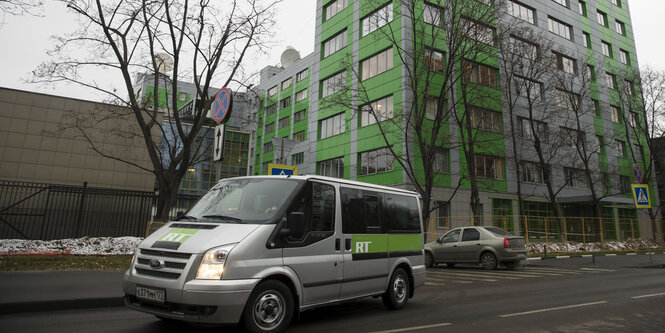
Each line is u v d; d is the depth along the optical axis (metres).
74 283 7.87
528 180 30.48
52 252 12.45
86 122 20.38
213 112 11.76
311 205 5.38
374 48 28.62
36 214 17.06
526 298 8.01
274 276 4.75
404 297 6.88
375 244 6.31
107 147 20.83
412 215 7.46
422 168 25.17
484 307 6.98
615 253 22.83
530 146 30.52
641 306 6.98
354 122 29.78
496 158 29.34
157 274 4.44
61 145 20.11
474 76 28.58
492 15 21.36
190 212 5.57
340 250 5.64
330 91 32.94
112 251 13.49
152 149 15.17
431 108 26.41
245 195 5.45
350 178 29.38
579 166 30.12
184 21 14.84
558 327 5.42
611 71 38.56
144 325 5.30
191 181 44.09
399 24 26.53
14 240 13.45
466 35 21.27
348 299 5.72
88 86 14.41
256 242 4.57
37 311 6.13
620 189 34.72
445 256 15.56
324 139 32.78
